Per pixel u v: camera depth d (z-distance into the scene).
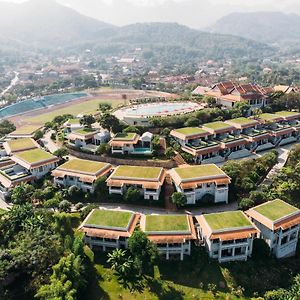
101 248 86.25
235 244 82.44
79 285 74.00
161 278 78.94
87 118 142.88
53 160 120.06
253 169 112.94
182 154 121.69
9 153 130.12
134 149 125.19
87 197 105.06
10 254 78.12
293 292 76.56
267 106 170.25
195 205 101.06
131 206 102.56
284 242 88.06
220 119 147.38
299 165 112.75
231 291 77.12
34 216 92.31
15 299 73.81
